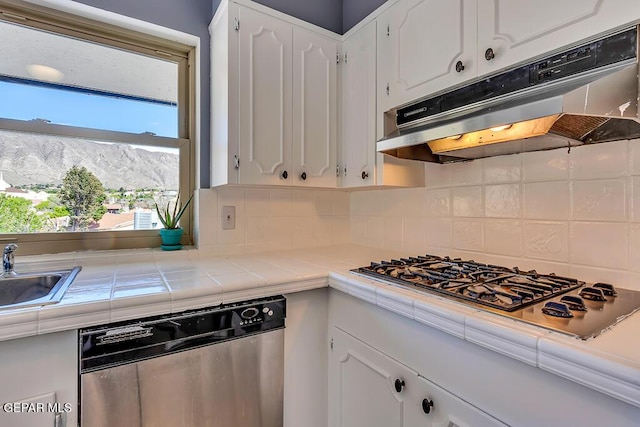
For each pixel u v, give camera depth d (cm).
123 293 92
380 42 145
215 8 157
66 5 133
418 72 127
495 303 80
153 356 92
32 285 116
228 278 112
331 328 127
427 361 88
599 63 82
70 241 141
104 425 86
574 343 59
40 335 80
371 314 108
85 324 83
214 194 160
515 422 68
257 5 143
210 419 102
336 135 166
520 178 120
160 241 160
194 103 167
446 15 116
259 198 172
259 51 143
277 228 178
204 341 100
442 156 142
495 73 102
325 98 162
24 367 79
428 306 83
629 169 94
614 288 92
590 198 102
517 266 121
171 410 95
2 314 74
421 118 128
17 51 131
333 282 120
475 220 135
